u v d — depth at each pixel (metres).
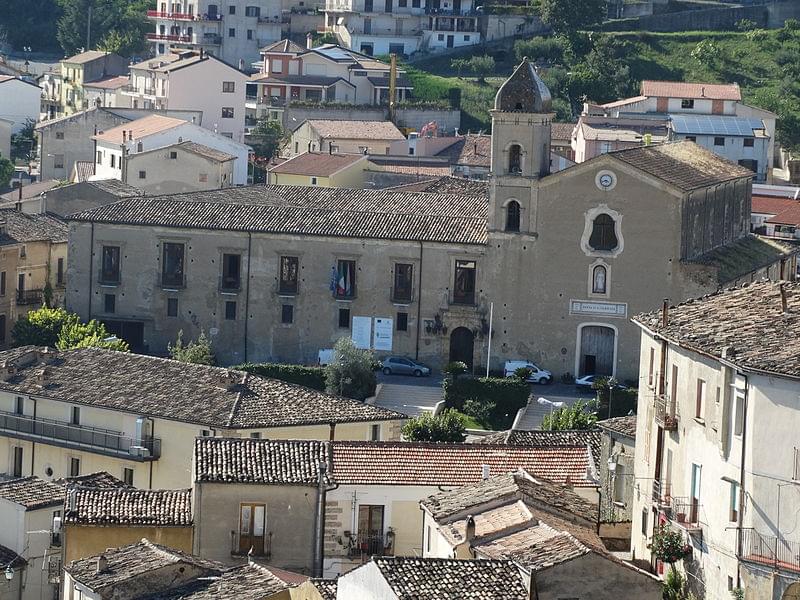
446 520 122.44
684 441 113.56
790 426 101.69
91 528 134.38
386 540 136.25
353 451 139.88
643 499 120.94
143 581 117.38
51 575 146.00
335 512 135.88
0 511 147.88
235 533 134.62
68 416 178.38
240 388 175.50
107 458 175.12
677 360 115.00
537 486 128.62
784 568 101.81
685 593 111.12
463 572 105.69
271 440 140.00
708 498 109.50
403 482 136.88
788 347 105.25
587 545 109.00
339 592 108.25
